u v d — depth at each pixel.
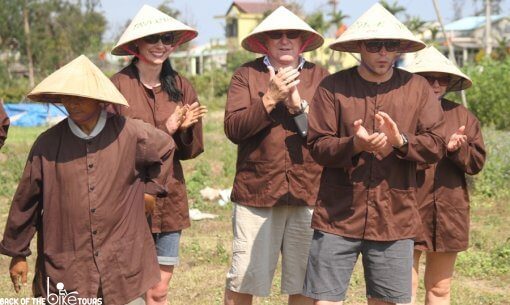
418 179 6.06
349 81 5.20
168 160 5.04
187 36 6.42
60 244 4.71
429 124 5.16
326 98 5.20
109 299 4.69
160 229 6.11
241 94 6.16
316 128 5.21
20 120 33.78
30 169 4.74
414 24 50.94
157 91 6.18
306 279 5.31
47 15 57.50
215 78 50.59
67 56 55.94
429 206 6.08
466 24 60.38
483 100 21.88
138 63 6.20
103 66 54.00
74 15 57.72
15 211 4.80
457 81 6.41
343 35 5.25
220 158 19.59
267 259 6.17
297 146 6.03
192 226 11.98
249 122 5.84
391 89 5.14
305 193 6.07
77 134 4.71
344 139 4.96
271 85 5.75
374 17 5.17
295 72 5.75
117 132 4.78
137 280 4.79
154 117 6.12
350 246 5.15
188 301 7.91
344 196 5.12
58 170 4.68
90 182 4.67
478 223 12.12
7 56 55.44
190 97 6.38
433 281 6.30
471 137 6.17
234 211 6.25
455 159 5.97
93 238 4.67
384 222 5.07
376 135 4.75
